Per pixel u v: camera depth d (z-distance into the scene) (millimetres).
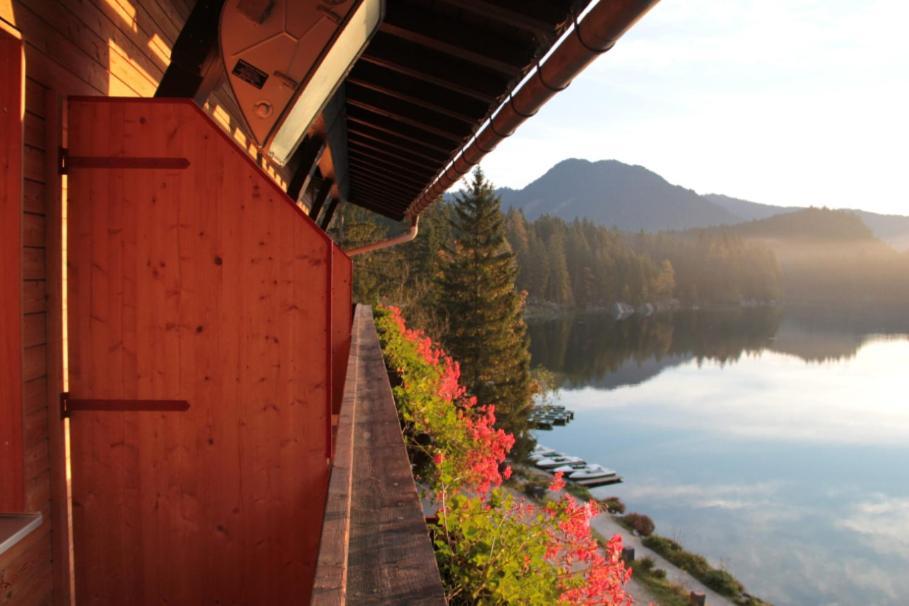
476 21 2355
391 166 5699
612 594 2668
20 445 1845
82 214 2109
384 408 2863
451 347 28266
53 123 1973
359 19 1792
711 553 25734
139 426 2178
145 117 2113
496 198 29031
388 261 32312
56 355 2029
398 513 1689
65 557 2072
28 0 1794
